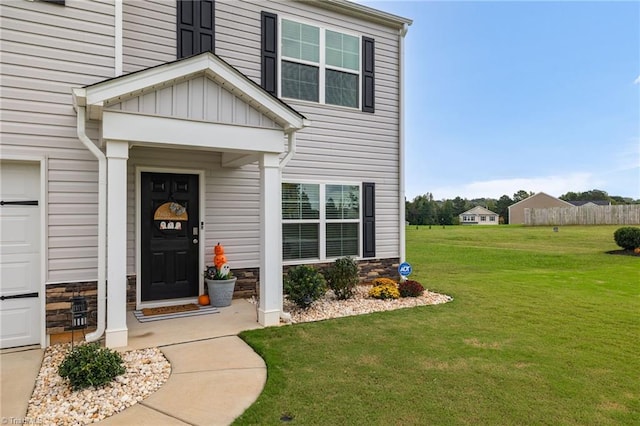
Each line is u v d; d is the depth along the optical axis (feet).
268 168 17.21
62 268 15.44
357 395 10.54
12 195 14.98
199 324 16.98
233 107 16.19
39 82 15.15
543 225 103.86
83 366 10.74
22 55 14.90
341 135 25.72
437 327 17.13
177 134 15.01
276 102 16.62
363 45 26.43
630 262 43.80
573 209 97.55
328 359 13.15
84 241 15.84
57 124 15.43
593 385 11.31
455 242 71.05
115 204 14.07
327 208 25.34
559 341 15.30
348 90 26.03
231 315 18.51
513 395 10.62
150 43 19.74
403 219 28.17
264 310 17.01
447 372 12.15
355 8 25.40
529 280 31.01
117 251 14.08
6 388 11.02
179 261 20.62
